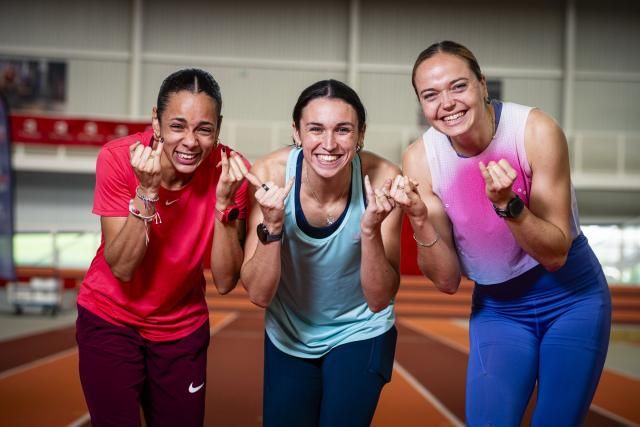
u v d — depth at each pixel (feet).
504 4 65.31
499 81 65.51
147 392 9.27
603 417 16.52
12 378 20.27
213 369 22.40
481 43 65.36
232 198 8.55
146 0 64.23
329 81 8.32
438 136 8.70
